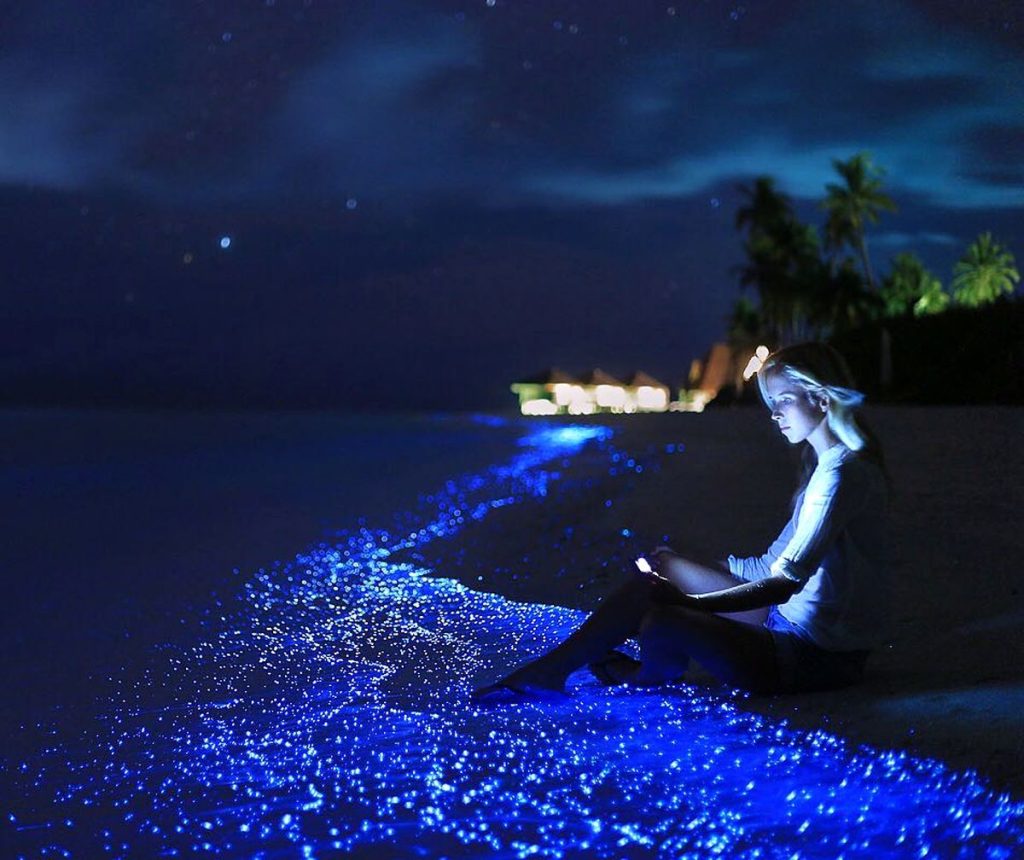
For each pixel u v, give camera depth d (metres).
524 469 15.31
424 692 3.97
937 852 2.26
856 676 3.62
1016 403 26.25
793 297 68.69
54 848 2.51
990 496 7.51
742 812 2.55
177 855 2.44
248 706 3.84
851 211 66.19
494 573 6.75
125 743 3.39
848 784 2.69
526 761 3.02
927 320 33.97
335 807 2.72
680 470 11.88
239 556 8.16
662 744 3.12
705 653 3.54
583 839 2.43
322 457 22.69
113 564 7.91
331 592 6.36
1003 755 2.75
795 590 3.45
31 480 17.28
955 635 4.26
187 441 33.06
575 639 3.68
